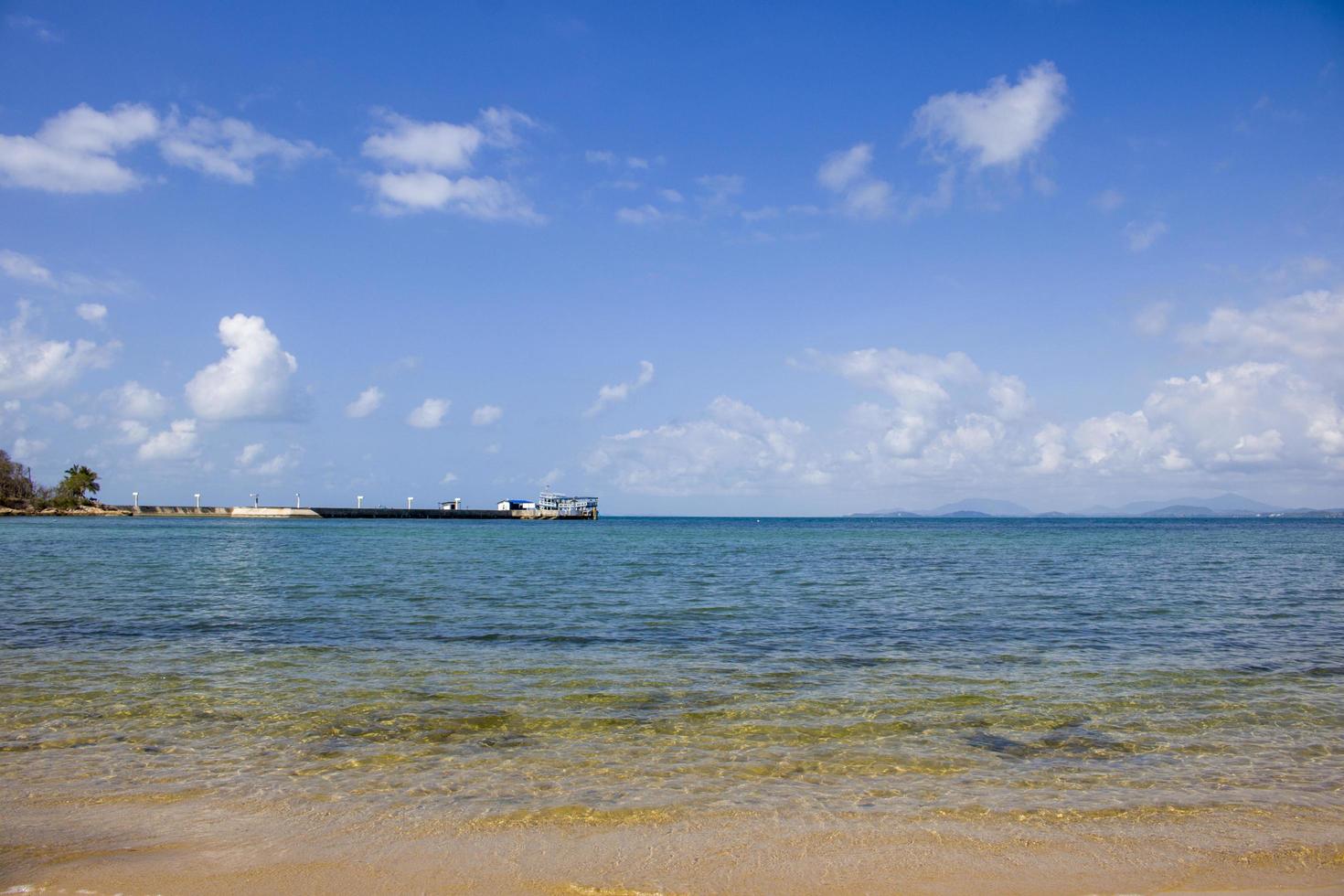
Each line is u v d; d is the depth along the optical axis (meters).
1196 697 15.55
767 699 15.27
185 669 17.64
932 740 12.77
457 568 47.56
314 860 8.33
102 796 10.12
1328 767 11.59
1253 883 8.01
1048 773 11.24
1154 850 8.75
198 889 7.68
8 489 186.00
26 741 12.41
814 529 162.88
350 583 37.31
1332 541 93.62
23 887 7.64
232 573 42.78
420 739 12.70
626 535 117.62
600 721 13.70
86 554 58.59
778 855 8.55
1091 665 18.55
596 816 9.60
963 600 31.59
